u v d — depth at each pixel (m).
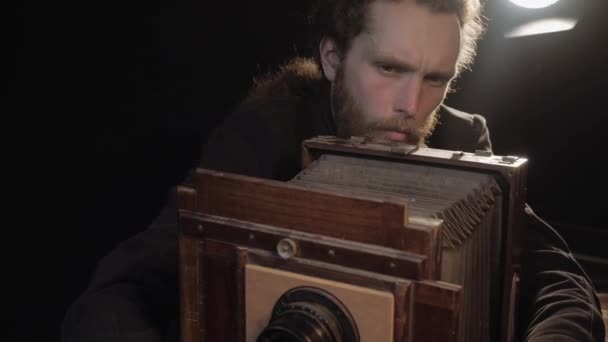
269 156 1.20
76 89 2.84
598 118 2.22
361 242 0.72
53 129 2.82
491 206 0.89
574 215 2.32
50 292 2.45
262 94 1.33
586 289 1.11
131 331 0.92
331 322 0.72
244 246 0.78
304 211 0.75
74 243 2.67
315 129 1.23
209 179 0.80
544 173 2.34
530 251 1.18
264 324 0.77
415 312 0.70
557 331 0.94
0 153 2.75
